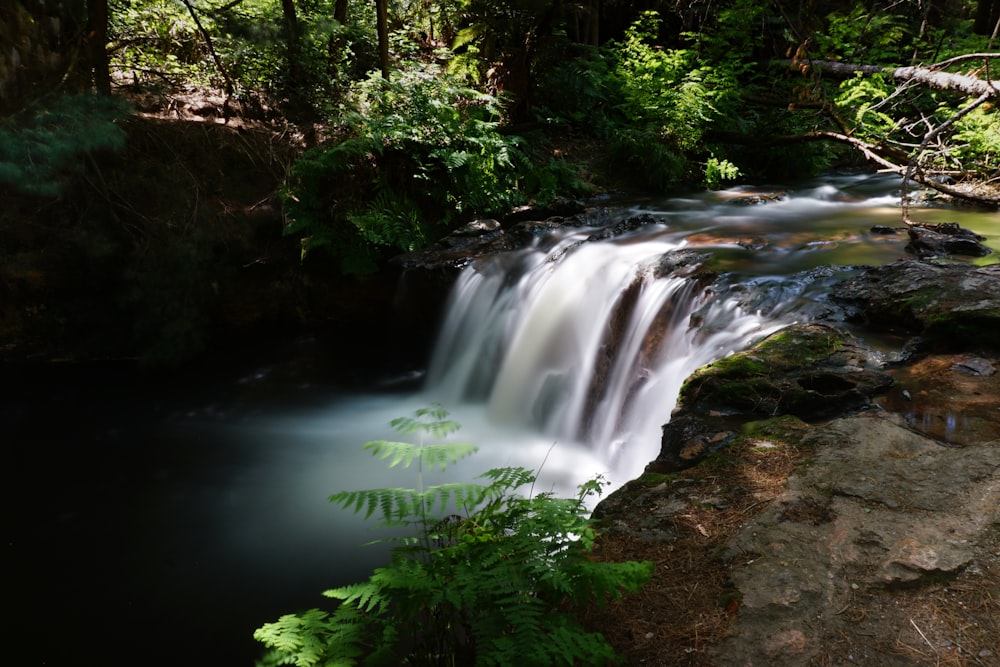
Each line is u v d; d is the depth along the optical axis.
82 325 8.91
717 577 3.04
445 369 8.80
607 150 12.01
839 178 11.84
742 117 13.06
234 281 9.23
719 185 11.40
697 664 2.64
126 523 5.90
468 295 8.66
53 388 8.41
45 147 7.35
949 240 7.17
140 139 9.21
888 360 4.96
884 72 11.42
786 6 13.99
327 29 10.23
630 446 6.54
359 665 3.60
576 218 9.66
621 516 3.56
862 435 3.88
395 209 9.45
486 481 6.51
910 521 3.18
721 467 3.83
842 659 2.59
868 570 2.94
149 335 8.88
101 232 8.63
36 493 6.39
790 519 3.29
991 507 3.19
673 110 11.42
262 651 4.46
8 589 5.09
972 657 2.54
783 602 2.83
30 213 8.59
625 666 2.67
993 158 10.12
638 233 8.84
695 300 6.61
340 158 9.10
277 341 9.61
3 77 7.55
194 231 8.87
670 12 15.52
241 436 7.50
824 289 6.23
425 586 2.71
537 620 2.61
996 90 7.36
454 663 2.91
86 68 8.90
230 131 9.83
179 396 8.38
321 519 5.92
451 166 9.48
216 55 9.93
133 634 4.62
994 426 4.10
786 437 3.98
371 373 9.27
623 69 12.41
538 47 11.94
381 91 10.45
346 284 9.42
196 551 5.50
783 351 4.96
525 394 7.90
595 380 7.35
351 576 5.17
